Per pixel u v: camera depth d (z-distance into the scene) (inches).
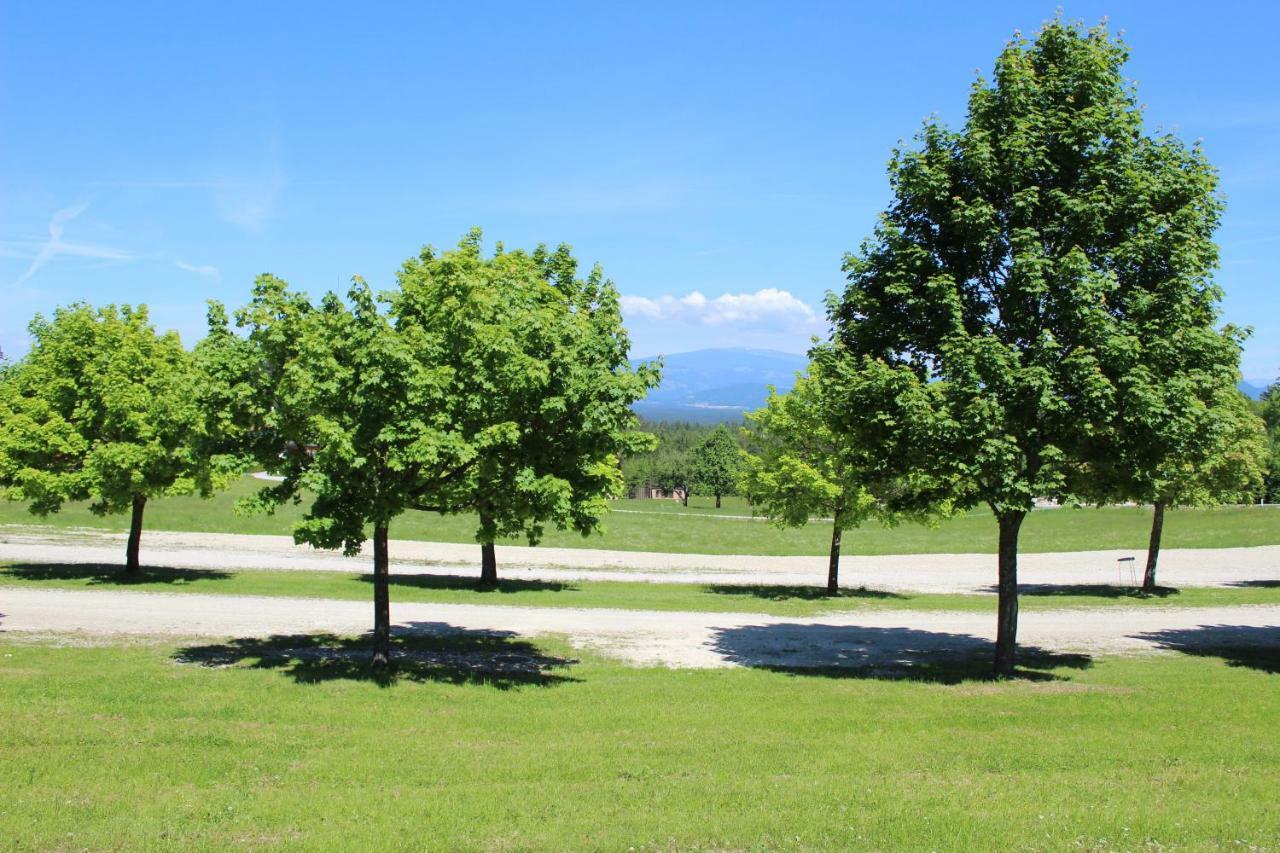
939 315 646.5
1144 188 621.0
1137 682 653.9
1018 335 628.4
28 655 637.9
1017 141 623.5
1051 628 963.3
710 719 511.5
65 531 1635.1
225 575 1159.0
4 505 1984.5
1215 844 303.0
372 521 600.7
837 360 679.1
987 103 666.8
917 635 914.1
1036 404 589.0
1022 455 609.9
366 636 789.9
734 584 1374.3
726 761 413.1
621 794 357.7
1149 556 1298.0
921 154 677.9
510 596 1117.7
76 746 407.8
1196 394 661.9
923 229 681.0
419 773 384.8
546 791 360.8
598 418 597.9
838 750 436.8
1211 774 391.9
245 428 601.9
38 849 285.1
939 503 722.2
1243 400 1266.0
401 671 642.8
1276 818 329.4
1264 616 1058.1
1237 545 2043.6
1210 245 631.2
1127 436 609.9
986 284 662.5
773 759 417.4
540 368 561.6
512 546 1828.2
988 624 999.0
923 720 512.4
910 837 306.8
